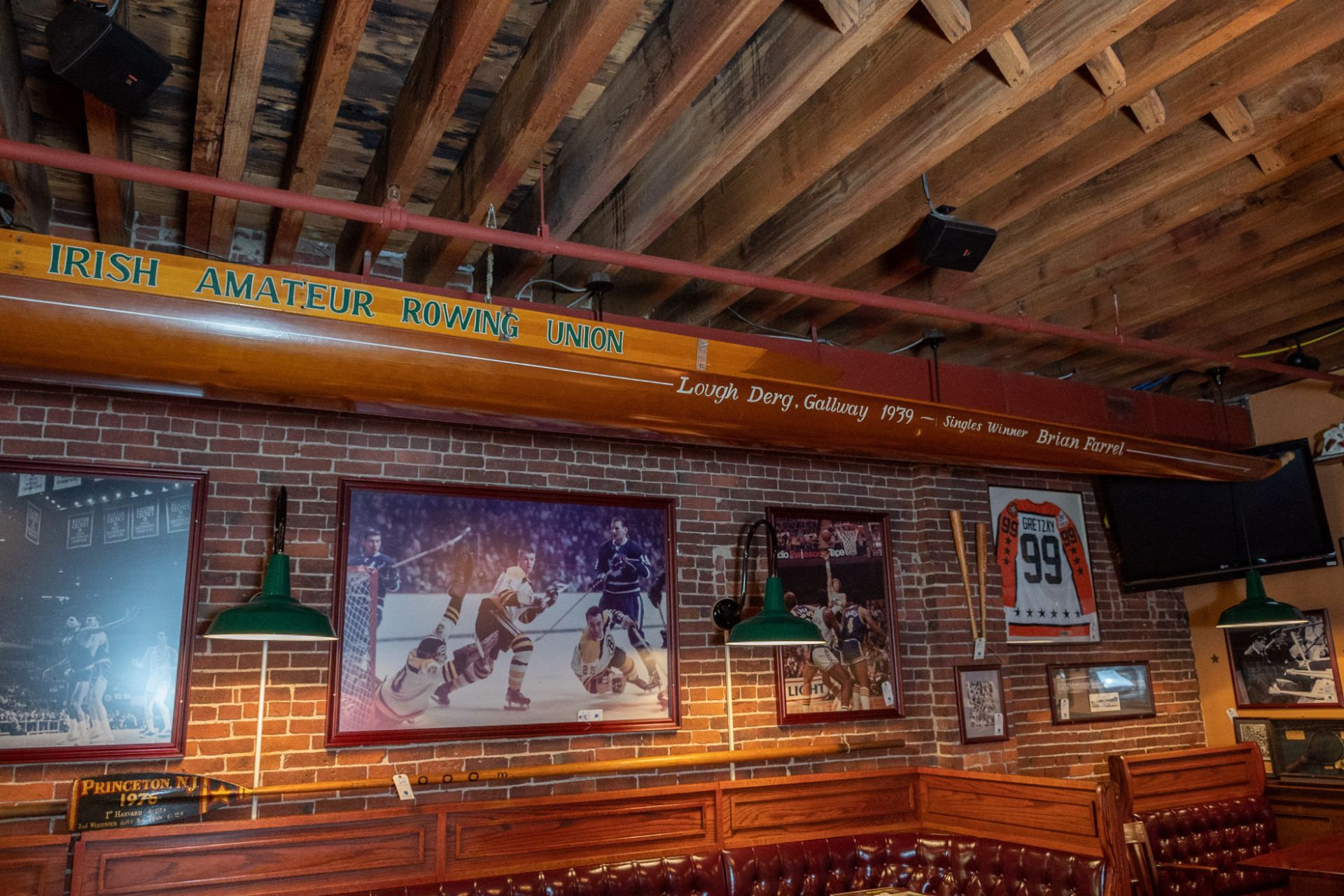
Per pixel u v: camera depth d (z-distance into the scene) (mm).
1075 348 5754
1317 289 5121
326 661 4316
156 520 4121
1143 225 4109
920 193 3848
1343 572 6102
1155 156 3707
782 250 4051
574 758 4770
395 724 4379
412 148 3152
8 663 3787
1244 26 2729
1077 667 6430
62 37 2543
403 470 4641
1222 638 6797
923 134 3350
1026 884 4590
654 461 5320
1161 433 6223
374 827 4180
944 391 5414
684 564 5273
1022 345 5672
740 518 5516
